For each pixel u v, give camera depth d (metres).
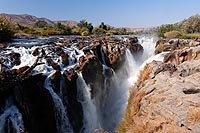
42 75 12.71
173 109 8.13
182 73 12.49
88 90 15.16
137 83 14.54
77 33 44.69
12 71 11.74
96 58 16.75
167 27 48.62
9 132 10.18
